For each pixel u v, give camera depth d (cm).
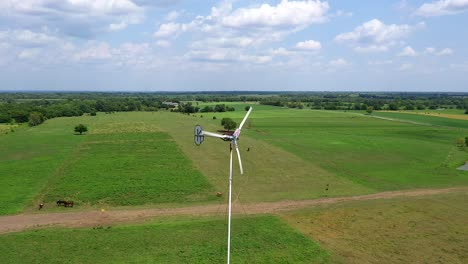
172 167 7256
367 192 5803
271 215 4697
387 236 4091
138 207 5019
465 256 3647
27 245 3716
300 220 4531
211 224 4353
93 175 6556
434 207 5041
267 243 3856
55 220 4484
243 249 3709
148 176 6525
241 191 5788
